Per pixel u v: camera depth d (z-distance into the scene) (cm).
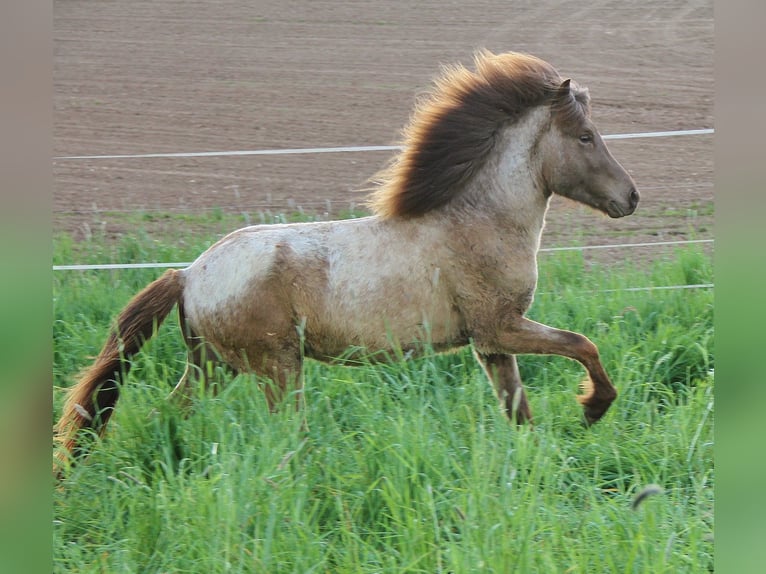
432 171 861
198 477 716
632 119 1866
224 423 798
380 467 745
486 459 747
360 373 875
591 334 1045
